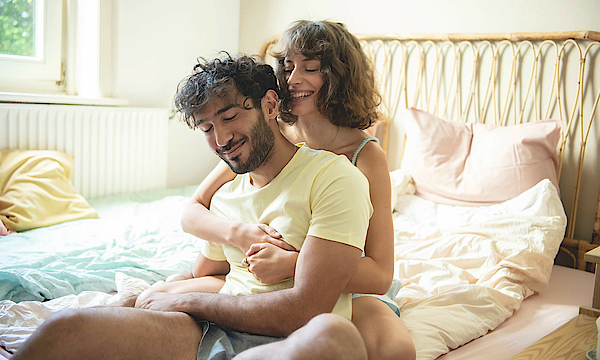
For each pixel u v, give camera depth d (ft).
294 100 4.10
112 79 9.14
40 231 6.63
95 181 8.69
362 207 3.19
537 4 7.68
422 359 3.62
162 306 3.32
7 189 7.03
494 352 3.99
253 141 3.31
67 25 8.93
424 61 8.91
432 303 4.56
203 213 3.88
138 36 9.35
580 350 3.48
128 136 9.06
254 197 3.57
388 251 3.51
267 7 10.96
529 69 7.79
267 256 3.21
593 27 7.20
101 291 5.07
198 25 10.45
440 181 7.72
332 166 3.33
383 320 3.33
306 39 3.96
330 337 2.39
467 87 8.47
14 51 8.36
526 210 6.48
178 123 10.31
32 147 7.84
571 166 7.43
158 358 2.90
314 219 3.16
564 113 7.48
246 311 3.05
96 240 6.35
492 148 7.41
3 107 7.43
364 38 9.51
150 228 6.93
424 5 8.85
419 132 8.09
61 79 9.02
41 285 4.82
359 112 4.05
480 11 8.25
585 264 7.10
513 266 5.39
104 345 2.69
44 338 2.58
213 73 3.22
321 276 2.98
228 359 3.01
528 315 4.90
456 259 5.69
